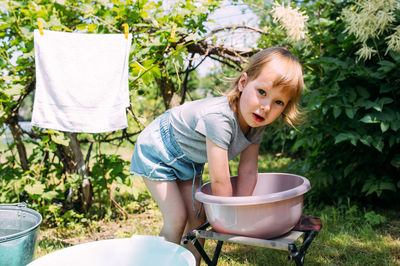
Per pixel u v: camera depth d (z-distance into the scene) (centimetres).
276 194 113
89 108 185
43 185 234
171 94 277
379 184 245
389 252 192
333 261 184
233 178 158
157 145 151
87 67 184
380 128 235
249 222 115
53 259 123
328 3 261
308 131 266
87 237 232
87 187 262
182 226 150
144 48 215
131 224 251
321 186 278
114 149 508
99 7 217
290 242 114
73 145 256
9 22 212
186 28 229
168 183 150
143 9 217
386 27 226
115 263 133
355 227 228
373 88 244
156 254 130
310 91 248
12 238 128
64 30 225
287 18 225
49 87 182
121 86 188
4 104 229
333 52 261
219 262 184
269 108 124
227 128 130
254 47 311
